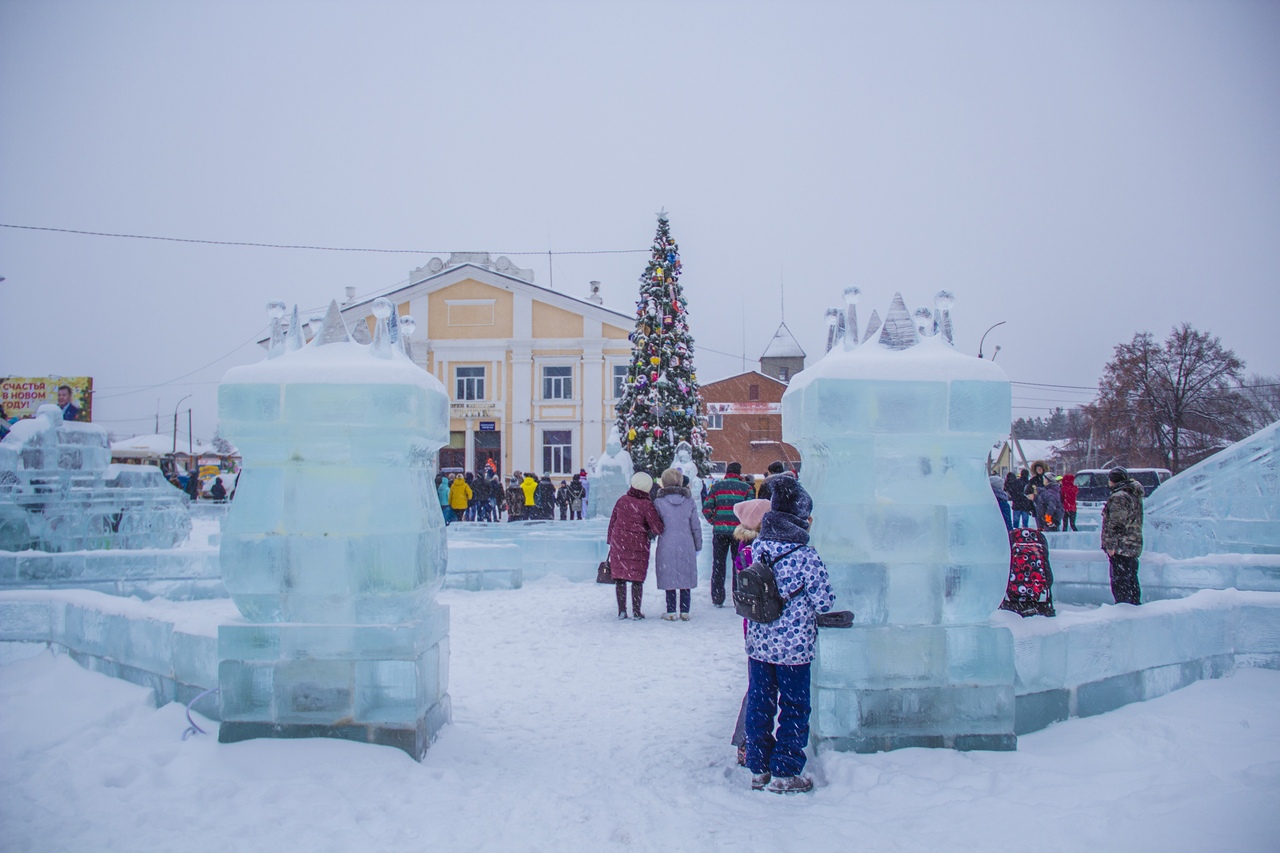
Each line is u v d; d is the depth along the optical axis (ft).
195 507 85.35
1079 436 184.24
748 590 14.90
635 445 80.43
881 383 16.30
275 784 14.38
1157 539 37.27
